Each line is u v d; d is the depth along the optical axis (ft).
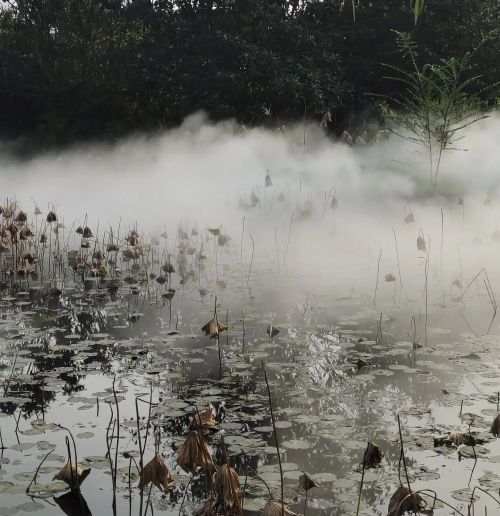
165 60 65.46
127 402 13.91
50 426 12.82
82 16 70.28
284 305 21.48
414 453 11.56
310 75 61.77
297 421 12.84
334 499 10.14
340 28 70.44
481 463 11.18
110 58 66.95
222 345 17.53
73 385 14.88
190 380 15.11
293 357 16.58
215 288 23.94
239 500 8.84
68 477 10.53
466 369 15.64
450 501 10.01
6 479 10.91
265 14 64.75
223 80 62.18
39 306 21.62
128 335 18.43
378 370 15.65
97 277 25.75
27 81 68.33
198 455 8.98
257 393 14.33
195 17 67.77
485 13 69.31
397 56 67.82
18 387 14.80
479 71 64.44
